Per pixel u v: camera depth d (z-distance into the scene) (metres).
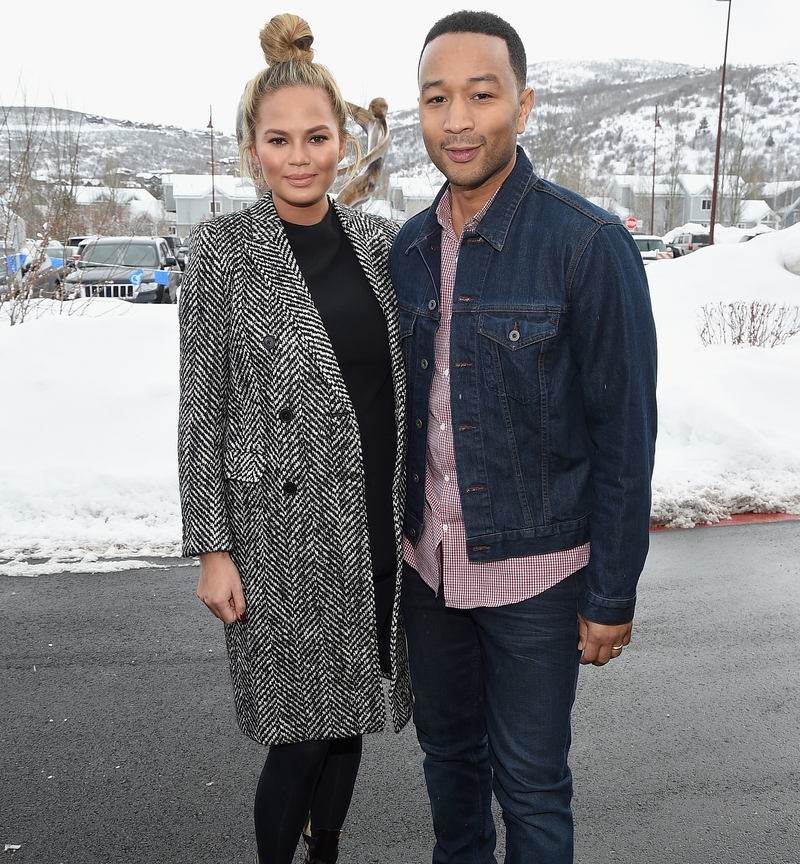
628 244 1.65
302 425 1.82
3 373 5.77
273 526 1.84
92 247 14.03
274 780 1.94
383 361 1.90
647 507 1.68
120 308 10.77
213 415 1.80
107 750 2.74
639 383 1.63
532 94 1.79
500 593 1.78
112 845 2.31
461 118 1.65
